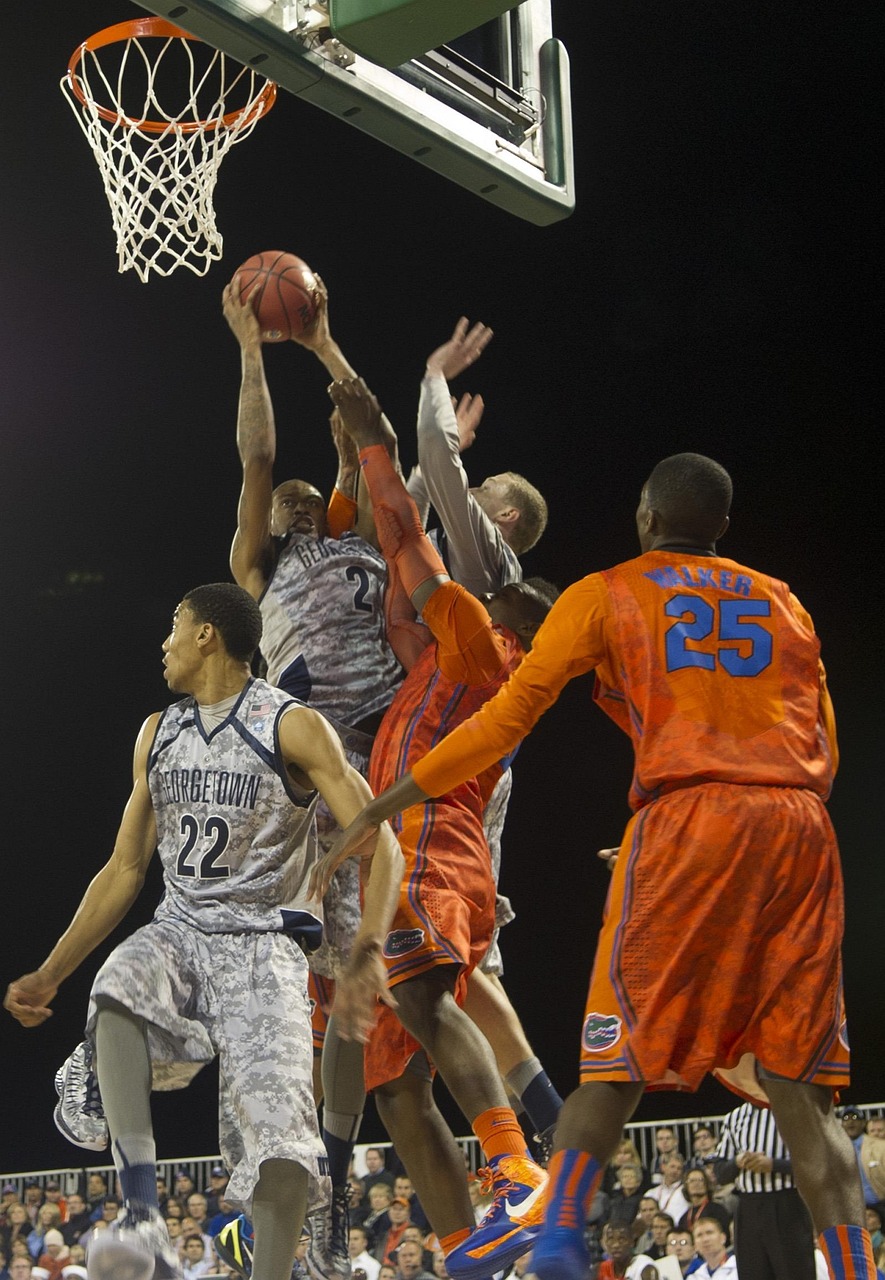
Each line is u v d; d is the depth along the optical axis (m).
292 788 2.96
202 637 3.05
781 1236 3.35
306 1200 2.71
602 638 2.53
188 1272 7.92
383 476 3.30
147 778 3.03
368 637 3.57
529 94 4.04
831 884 2.40
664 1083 2.31
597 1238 7.11
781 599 2.61
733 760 2.40
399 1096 3.08
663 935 2.32
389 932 2.99
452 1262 2.77
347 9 3.28
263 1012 2.80
